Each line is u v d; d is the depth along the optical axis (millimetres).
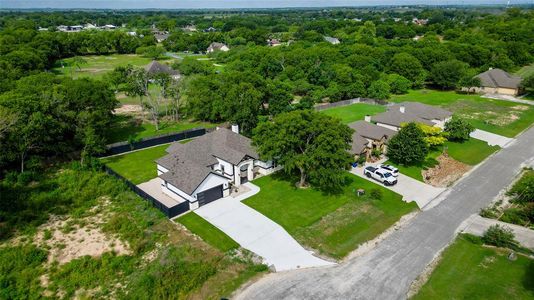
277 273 30781
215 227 37250
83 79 64750
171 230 36531
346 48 131875
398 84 100375
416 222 38594
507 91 97750
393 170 48500
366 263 32094
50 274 30406
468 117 76875
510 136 65875
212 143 50500
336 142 40781
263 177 48531
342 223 38062
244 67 114125
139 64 146000
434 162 53344
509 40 146500
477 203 42688
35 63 107438
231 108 65250
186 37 194750
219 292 28516
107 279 29828
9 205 40469
